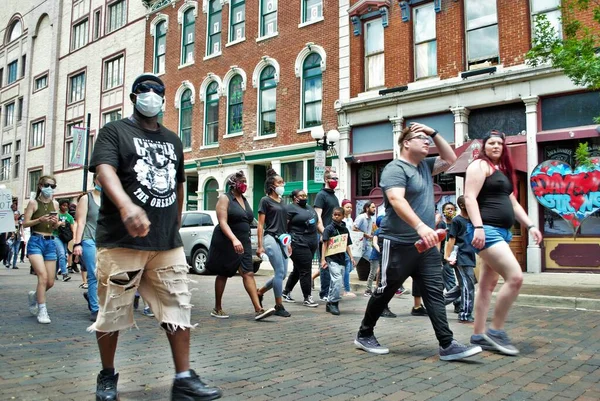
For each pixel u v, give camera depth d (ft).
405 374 12.80
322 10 56.85
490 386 11.78
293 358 14.55
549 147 41.11
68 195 95.40
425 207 14.58
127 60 84.48
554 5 41.70
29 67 111.14
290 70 59.36
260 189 64.80
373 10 52.37
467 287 21.17
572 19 31.53
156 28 79.15
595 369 13.37
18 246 53.16
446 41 46.98
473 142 42.86
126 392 11.24
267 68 62.59
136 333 18.39
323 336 17.99
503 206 14.92
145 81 10.34
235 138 65.00
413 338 17.70
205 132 69.62
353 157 51.90
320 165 47.11
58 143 100.42
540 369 13.34
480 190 15.07
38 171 106.22
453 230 21.43
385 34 51.21
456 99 45.32
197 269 45.80
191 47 72.90
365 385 11.82
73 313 23.18
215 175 66.80
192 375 10.45
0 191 26.32
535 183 40.32
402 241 14.43
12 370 13.14
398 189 13.94
